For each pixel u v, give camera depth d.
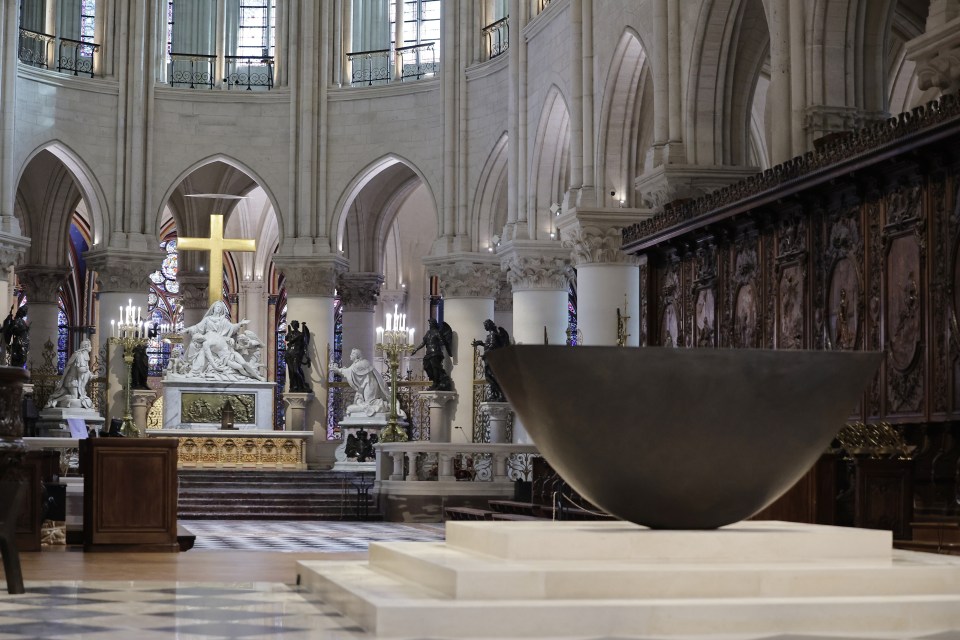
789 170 18.22
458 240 40.47
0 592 9.65
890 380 16.50
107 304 41.59
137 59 42.06
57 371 46.31
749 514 8.30
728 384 7.84
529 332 36.22
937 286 15.50
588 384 7.82
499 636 6.89
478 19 40.75
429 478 31.25
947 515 13.66
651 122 30.62
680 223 21.97
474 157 40.53
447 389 38.78
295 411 41.16
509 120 37.19
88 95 41.38
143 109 42.25
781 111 20.92
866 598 7.35
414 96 42.16
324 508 32.38
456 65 40.84
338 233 43.06
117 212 41.62
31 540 14.55
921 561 8.10
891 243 16.56
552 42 34.53
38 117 40.12
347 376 39.53
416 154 42.03
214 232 39.88
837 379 7.96
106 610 8.43
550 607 6.95
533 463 25.88
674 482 8.05
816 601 7.19
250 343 39.53
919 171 15.71
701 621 7.03
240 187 48.84
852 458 14.27
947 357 15.21
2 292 38.25
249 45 44.47
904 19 28.31
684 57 25.73
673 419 7.87
